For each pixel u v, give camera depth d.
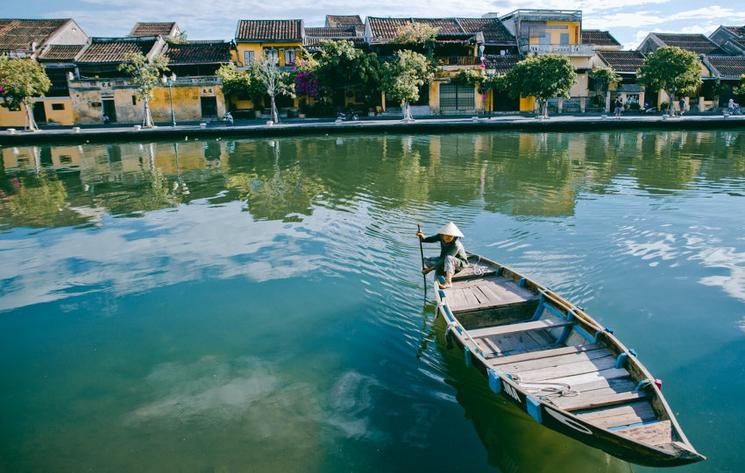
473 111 46.62
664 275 10.14
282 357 7.72
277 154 27.00
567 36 49.94
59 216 15.63
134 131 34.06
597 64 48.94
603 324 8.34
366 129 35.44
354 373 7.25
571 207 15.23
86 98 42.88
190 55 46.19
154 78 38.16
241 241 12.70
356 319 8.71
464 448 5.85
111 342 8.30
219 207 16.17
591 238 12.28
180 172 22.45
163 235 13.40
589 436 5.07
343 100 45.44
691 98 49.41
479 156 25.31
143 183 20.30
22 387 7.23
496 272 9.26
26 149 31.53
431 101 45.94
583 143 30.09
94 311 9.33
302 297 9.55
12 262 11.73
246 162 24.64
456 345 7.20
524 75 39.03
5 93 35.50
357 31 52.03
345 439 6.03
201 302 9.50
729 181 18.88
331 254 11.58
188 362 7.70
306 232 13.21
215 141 33.28
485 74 44.53
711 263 10.70
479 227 13.29
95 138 33.91
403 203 15.99
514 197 16.62
